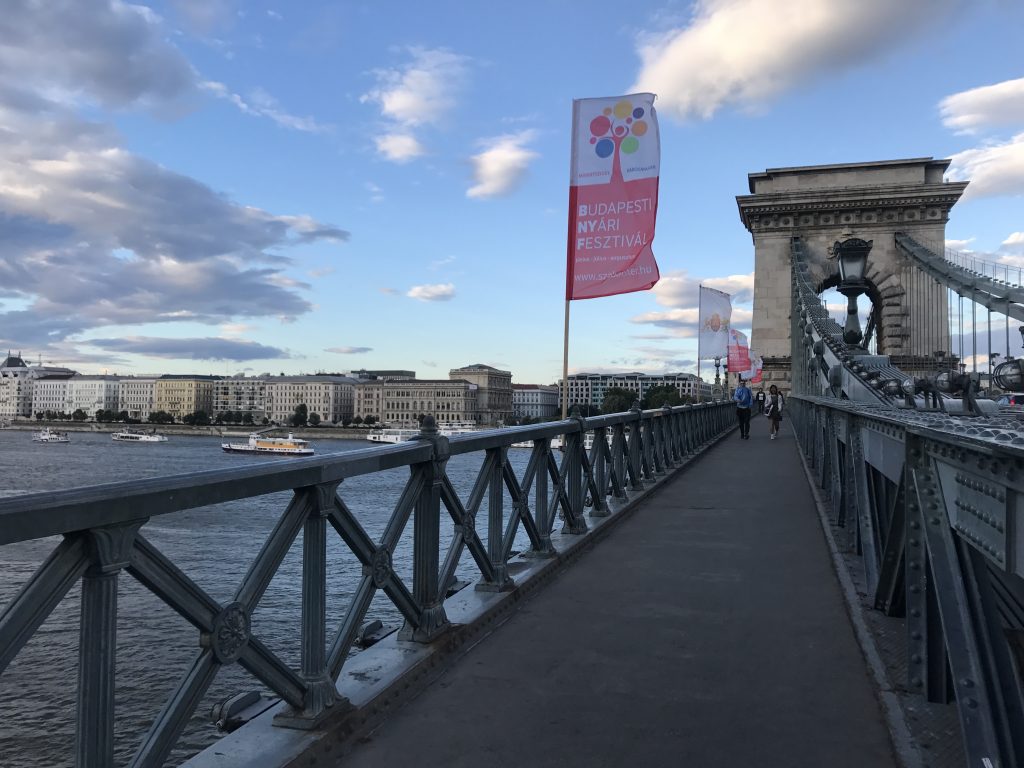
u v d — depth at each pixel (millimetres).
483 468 4621
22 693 5250
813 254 38000
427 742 2895
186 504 2098
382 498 17562
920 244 34156
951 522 2568
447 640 3826
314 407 195375
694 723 3062
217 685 5824
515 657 3826
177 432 178625
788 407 29422
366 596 3209
